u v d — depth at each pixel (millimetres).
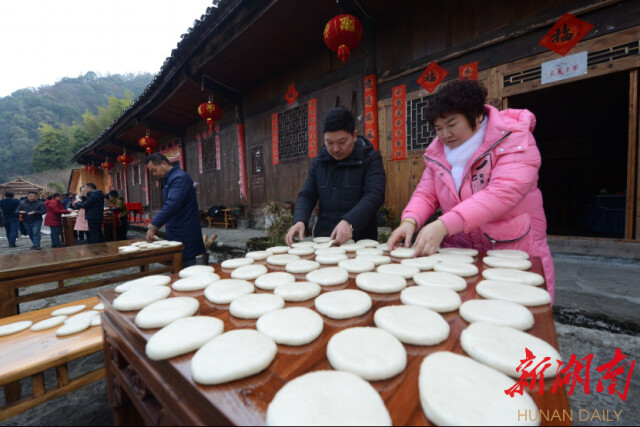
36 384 1333
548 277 1294
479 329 672
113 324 909
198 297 1006
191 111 10141
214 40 6215
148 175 15492
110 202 8023
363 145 2043
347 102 5992
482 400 459
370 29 5336
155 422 618
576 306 2287
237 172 9266
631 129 3375
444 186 1482
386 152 5430
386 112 5387
